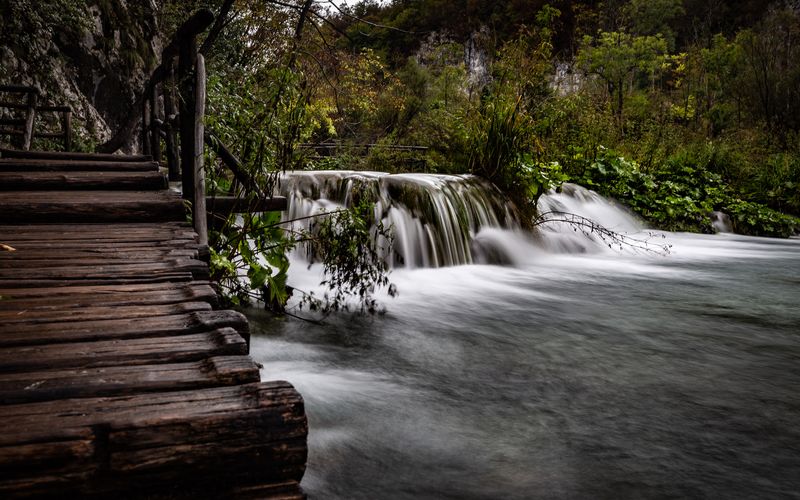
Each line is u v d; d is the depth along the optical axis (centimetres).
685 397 334
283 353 397
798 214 1433
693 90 2944
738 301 608
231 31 1371
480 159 902
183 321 196
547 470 245
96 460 116
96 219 397
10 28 1085
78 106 1212
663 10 3716
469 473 240
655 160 1453
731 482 239
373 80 1611
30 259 284
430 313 522
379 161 1255
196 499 122
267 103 498
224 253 459
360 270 535
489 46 1162
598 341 451
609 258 879
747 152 1659
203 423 123
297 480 129
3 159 618
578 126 1305
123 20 1409
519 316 524
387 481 232
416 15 5747
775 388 352
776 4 4425
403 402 317
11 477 110
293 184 744
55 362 157
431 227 735
